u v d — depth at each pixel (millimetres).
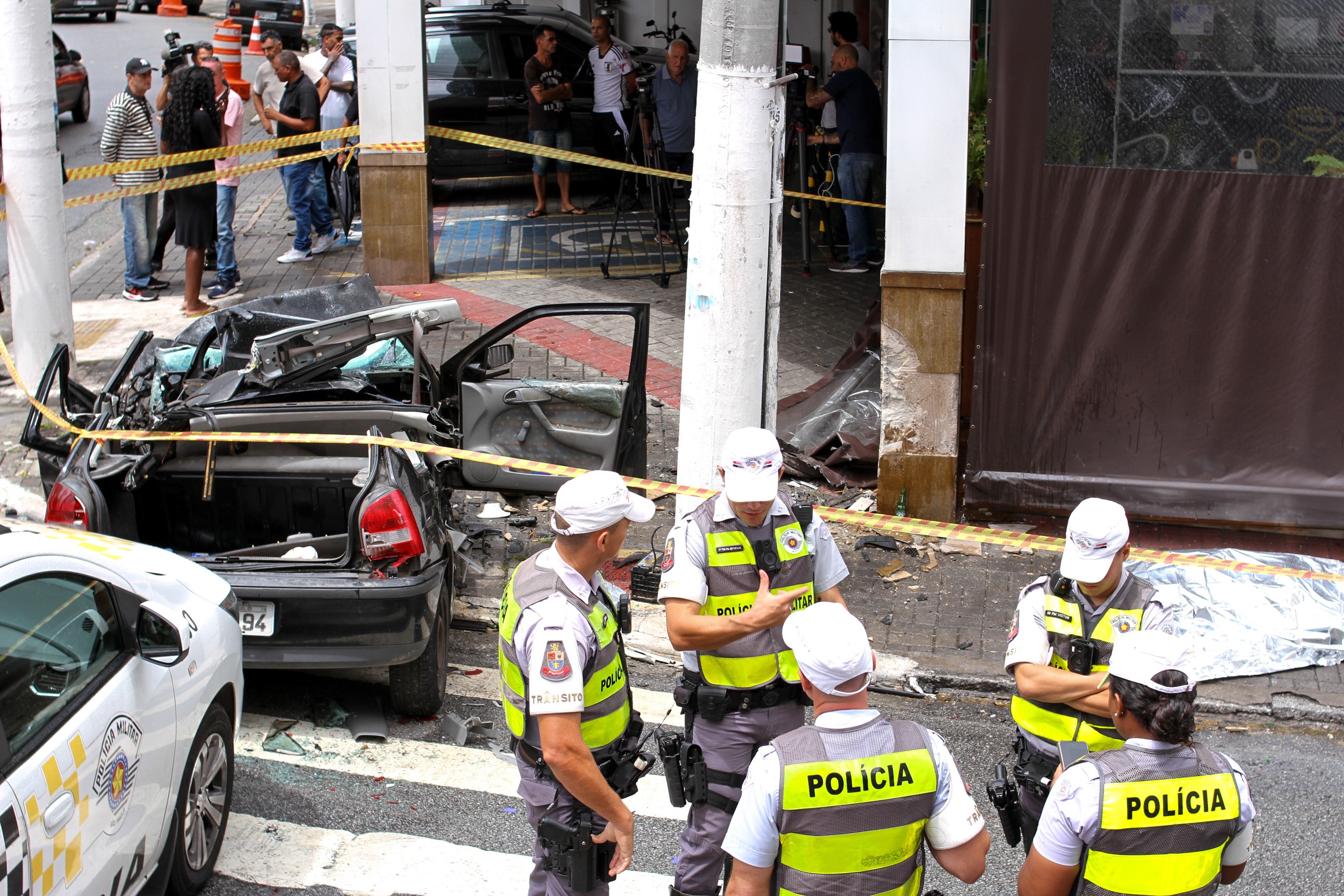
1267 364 6965
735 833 2852
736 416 5688
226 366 6504
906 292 7066
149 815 3699
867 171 11867
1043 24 6680
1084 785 2910
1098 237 6926
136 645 3762
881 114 12180
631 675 5969
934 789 2838
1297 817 4867
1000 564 7016
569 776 3217
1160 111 6730
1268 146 6691
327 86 12898
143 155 11102
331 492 5602
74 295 11531
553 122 13805
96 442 5293
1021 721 3865
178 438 5203
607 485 3314
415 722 5426
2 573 3342
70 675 3451
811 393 8844
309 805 4727
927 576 6855
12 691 3199
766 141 5395
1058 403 7180
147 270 11312
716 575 3904
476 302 11211
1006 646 6125
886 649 6082
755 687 3883
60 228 8680
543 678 3225
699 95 5418
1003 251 7004
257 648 4922
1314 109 6602
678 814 4852
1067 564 3674
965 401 8281
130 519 5441
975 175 8047
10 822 2990
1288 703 5699
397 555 4973
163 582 4125
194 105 10484
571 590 3346
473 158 14500
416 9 11102
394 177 11547
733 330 5578
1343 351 6879
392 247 11766
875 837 2799
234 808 4672
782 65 5371
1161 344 7035
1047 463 7262
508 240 13383
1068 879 2975
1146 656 2930
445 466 6281
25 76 8344
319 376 6027
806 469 8023
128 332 10359
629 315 7047
